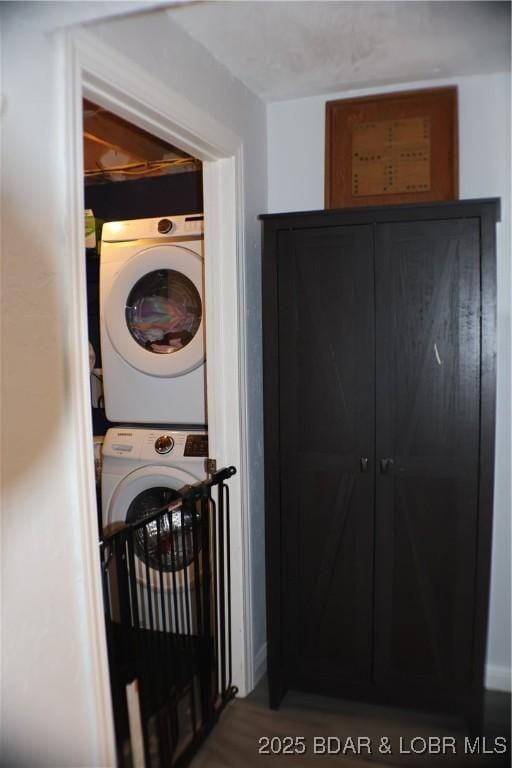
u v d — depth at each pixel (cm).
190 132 174
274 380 196
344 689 199
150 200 271
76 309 116
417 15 165
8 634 102
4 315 100
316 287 190
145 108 151
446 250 177
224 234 205
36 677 108
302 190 236
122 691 162
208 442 216
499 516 215
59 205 113
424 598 188
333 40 180
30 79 105
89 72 125
